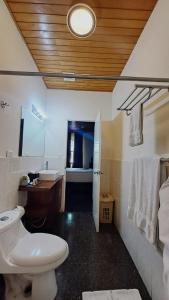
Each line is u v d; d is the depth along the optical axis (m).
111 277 1.81
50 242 1.48
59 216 3.48
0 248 1.26
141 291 1.63
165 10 1.46
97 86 3.59
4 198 1.77
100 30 2.01
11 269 1.24
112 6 1.70
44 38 2.19
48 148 3.73
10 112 1.88
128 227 2.31
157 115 1.58
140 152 1.97
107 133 3.80
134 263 2.03
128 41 2.19
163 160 1.22
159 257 1.41
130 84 2.43
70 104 3.80
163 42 1.48
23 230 1.64
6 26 1.71
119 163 2.95
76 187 5.00
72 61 2.70
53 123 3.77
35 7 1.74
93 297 1.52
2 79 1.67
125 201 2.50
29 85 2.53
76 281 1.73
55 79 3.33
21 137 2.25
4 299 1.44
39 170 3.27
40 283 1.33
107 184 3.75
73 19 1.60
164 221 1.04
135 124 1.72
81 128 5.02
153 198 1.28
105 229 2.97
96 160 3.21
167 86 1.33
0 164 1.67
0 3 1.58
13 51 1.90
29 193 2.44
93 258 2.13
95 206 3.13
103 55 2.51
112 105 3.78
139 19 1.84
